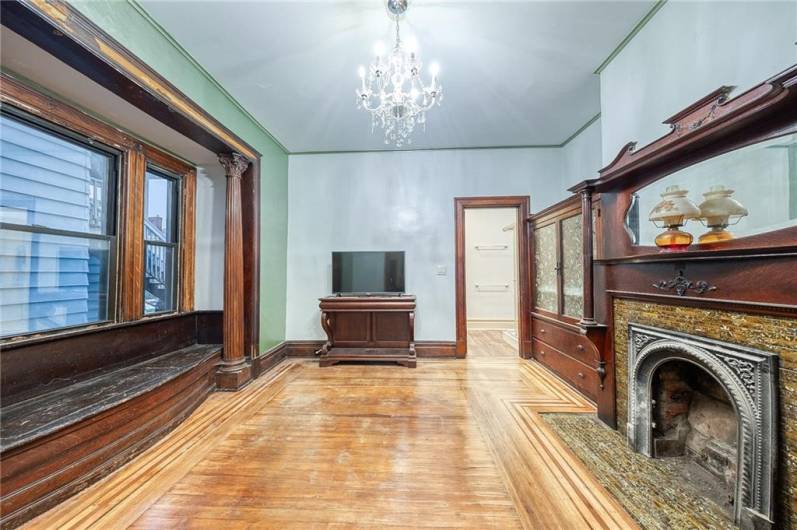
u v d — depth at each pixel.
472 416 2.48
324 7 1.95
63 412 1.76
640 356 1.90
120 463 1.87
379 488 1.67
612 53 2.39
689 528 1.37
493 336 5.66
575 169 3.85
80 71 1.77
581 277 2.93
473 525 1.42
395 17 2.03
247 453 2.00
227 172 3.13
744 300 1.34
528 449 2.01
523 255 4.14
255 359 3.40
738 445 1.35
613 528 1.39
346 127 3.60
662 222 1.83
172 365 2.67
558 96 2.99
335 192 4.32
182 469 1.84
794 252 1.17
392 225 4.29
